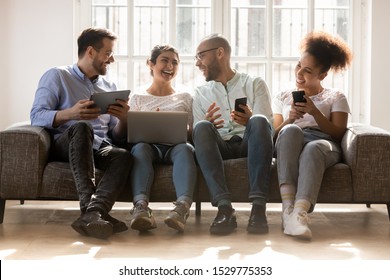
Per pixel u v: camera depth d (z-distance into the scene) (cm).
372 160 356
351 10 487
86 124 341
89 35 385
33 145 351
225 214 339
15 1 467
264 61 485
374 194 357
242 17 486
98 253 294
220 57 400
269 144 345
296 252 298
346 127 386
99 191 333
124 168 341
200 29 485
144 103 400
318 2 487
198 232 347
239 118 360
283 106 409
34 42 469
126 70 484
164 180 356
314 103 394
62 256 287
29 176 352
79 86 384
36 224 368
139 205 335
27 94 470
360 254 296
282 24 488
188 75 486
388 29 477
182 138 358
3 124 471
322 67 396
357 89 490
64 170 354
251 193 343
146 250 301
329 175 357
